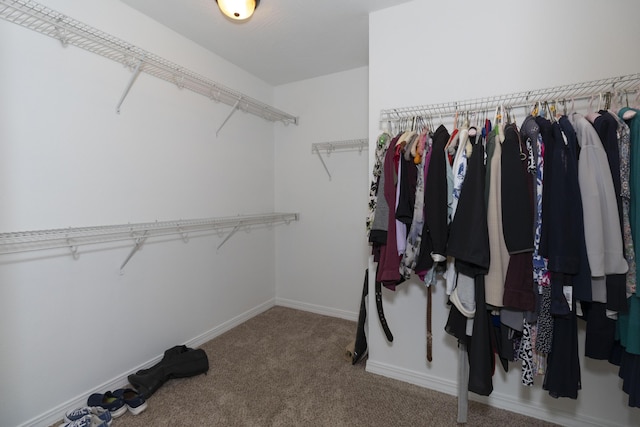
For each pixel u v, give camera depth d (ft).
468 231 3.93
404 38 5.78
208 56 7.61
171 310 6.79
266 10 6.01
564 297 3.58
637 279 3.34
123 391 5.33
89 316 5.27
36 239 4.49
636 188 3.40
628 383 3.55
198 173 7.39
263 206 9.77
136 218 6.01
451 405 5.27
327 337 7.92
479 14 5.16
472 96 5.25
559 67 4.65
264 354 7.02
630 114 3.56
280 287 10.45
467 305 4.09
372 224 5.32
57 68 4.77
